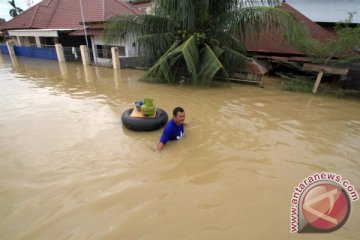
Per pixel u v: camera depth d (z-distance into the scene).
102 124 6.17
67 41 20.00
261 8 9.69
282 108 7.86
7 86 10.37
